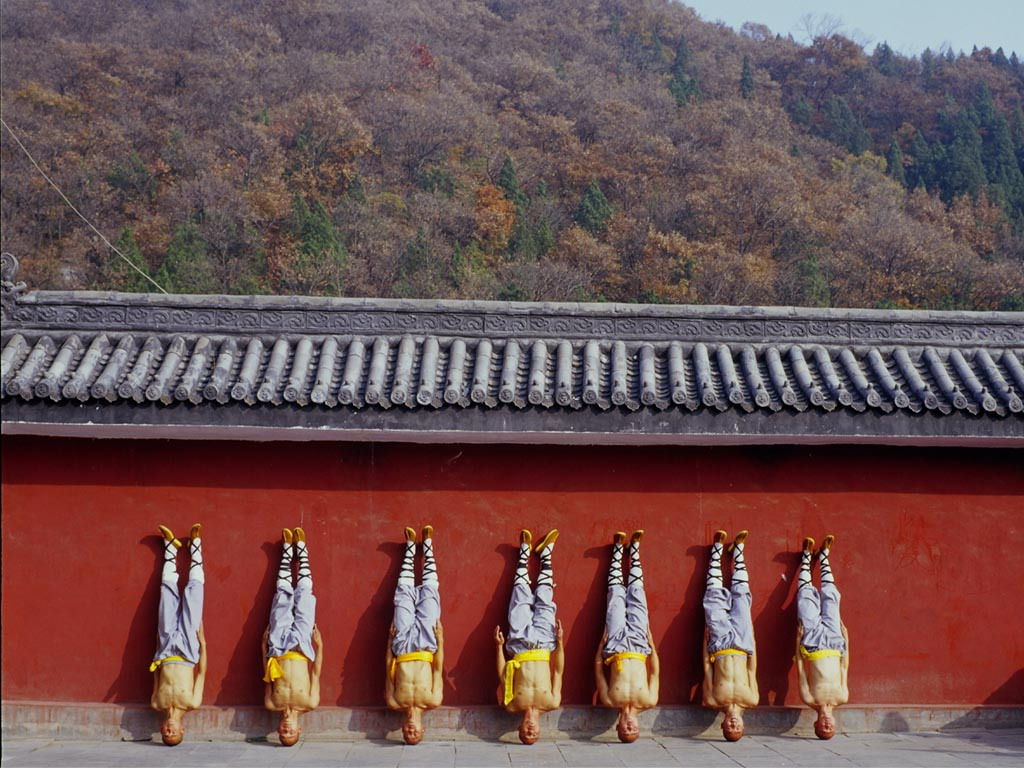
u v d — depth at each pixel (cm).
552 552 1367
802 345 1360
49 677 1327
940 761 1203
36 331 1310
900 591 1384
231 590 1345
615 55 11962
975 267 8250
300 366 1286
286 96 9325
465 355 1330
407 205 8075
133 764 1191
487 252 7819
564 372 1295
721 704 1302
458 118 9094
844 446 1395
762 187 8438
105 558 1342
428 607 1296
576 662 1359
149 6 10825
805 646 1312
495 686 1348
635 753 1257
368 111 9006
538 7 12900
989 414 1266
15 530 1340
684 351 1353
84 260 7062
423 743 1311
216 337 1326
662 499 1383
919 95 12381
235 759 1219
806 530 1386
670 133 9750
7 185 7444
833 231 8394
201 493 1355
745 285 7538
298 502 1361
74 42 9638
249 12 10856
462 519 1369
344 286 6881
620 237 8025
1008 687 1379
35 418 1227
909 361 1337
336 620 1347
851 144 11025
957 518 1395
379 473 1370
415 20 11525
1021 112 11662
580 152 9356
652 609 1369
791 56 12788
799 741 1320
